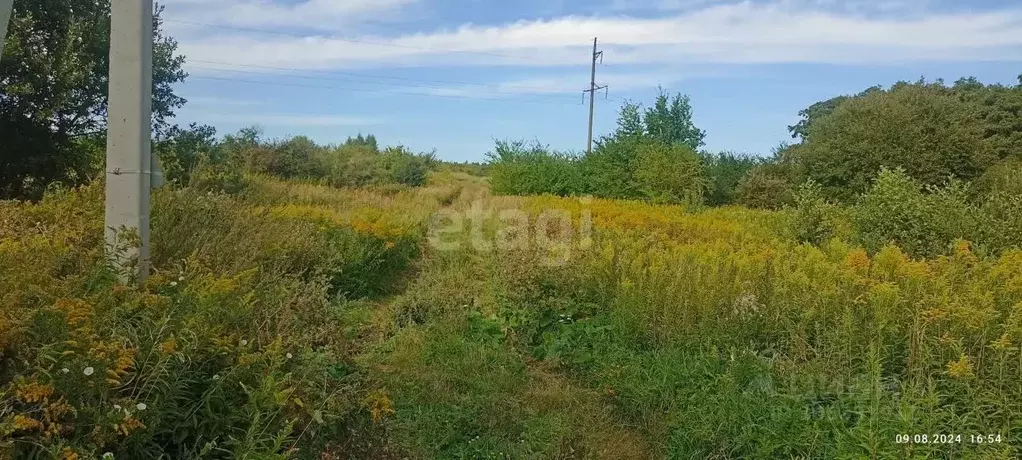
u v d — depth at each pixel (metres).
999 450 4.32
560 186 32.06
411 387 6.27
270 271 7.23
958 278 7.10
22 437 2.85
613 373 6.42
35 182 15.70
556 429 5.64
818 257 9.20
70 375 3.04
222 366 3.84
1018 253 7.98
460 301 9.32
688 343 6.50
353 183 30.53
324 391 4.18
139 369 3.45
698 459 5.18
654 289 7.38
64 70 15.19
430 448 5.26
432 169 42.50
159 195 7.50
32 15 15.45
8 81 15.05
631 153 31.39
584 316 8.47
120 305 3.90
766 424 5.00
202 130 19.89
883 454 4.31
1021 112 30.11
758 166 31.59
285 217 11.62
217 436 3.53
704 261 8.48
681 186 28.14
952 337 5.21
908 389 4.84
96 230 5.83
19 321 3.23
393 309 9.33
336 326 5.62
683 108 37.44
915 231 11.16
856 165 19.59
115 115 4.98
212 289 4.23
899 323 5.74
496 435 5.59
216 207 8.46
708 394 5.57
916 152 18.81
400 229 13.27
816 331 6.01
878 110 20.11
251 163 27.56
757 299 6.79
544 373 7.21
